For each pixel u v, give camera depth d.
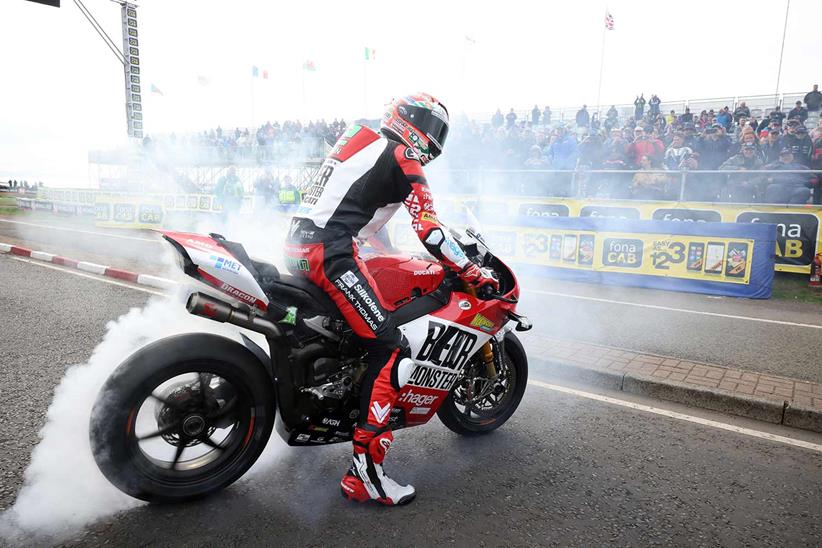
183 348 2.36
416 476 2.89
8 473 2.70
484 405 3.48
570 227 9.15
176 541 2.27
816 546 2.42
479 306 2.93
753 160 10.05
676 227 8.36
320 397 2.56
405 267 2.75
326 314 2.55
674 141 11.14
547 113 15.97
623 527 2.51
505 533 2.43
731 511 2.66
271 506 2.55
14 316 5.60
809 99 13.45
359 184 2.49
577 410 3.86
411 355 2.71
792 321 6.50
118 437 2.28
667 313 6.77
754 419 3.80
